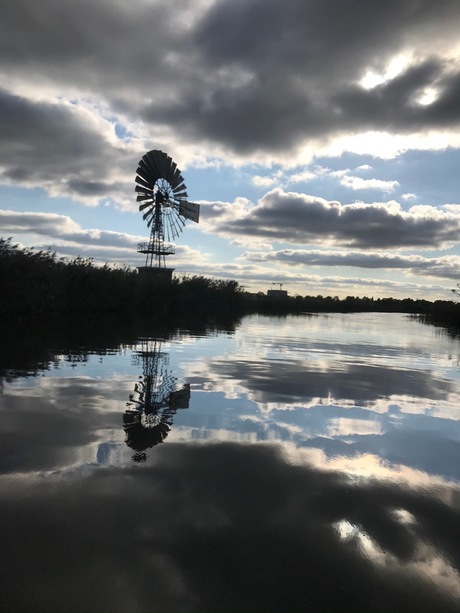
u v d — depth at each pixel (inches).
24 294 704.4
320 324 1095.6
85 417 201.3
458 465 162.9
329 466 157.2
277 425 202.4
